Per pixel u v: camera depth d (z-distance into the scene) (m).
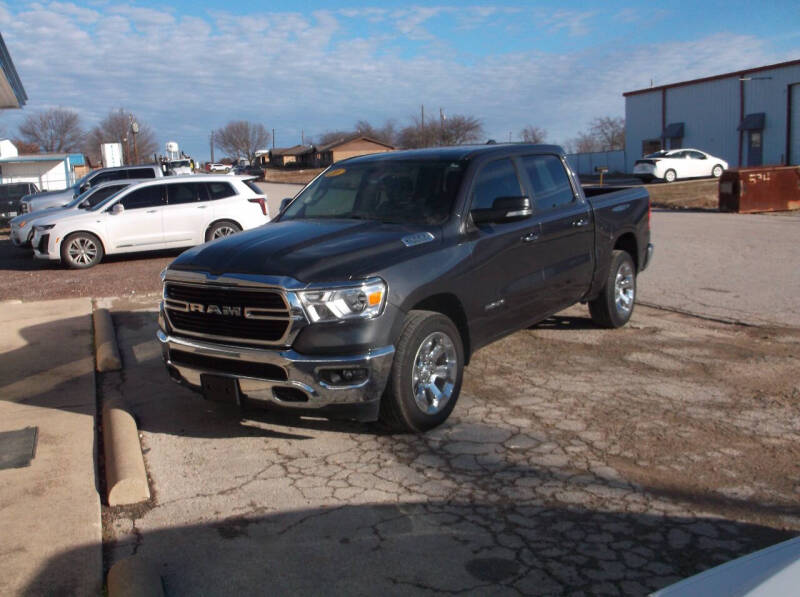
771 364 6.46
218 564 3.51
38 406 5.72
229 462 4.66
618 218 7.38
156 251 16.81
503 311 5.73
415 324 4.77
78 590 3.27
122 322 8.71
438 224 5.31
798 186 21.22
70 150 94.88
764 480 4.27
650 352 6.93
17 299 10.80
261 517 3.95
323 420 5.36
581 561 3.47
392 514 3.95
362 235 5.07
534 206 6.19
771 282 10.16
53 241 14.12
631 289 7.85
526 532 3.74
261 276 4.52
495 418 5.30
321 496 4.17
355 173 6.16
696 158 36.34
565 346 7.18
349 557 3.54
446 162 5.82
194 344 4.81
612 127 88.19
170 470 4.55
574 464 4.52
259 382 4.57
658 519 3.85
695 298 9.27
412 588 3.29
